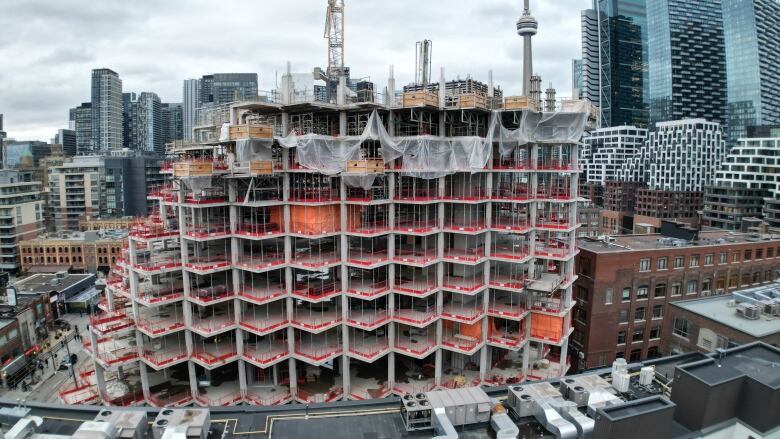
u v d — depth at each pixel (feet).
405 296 237.25
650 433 99.19
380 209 225.76
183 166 192.65
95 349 211.61
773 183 636.48
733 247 314.14
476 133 232.32
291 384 215.31
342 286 215.51
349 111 220.02
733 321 216.13
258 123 244.22
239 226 212.84
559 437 106.52
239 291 213.25
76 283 437.17
